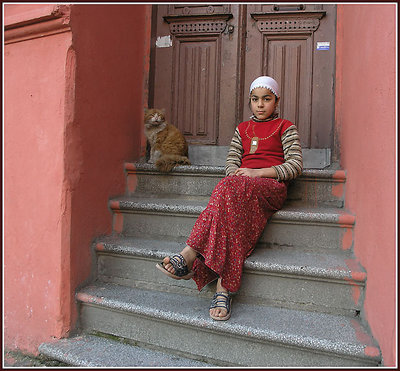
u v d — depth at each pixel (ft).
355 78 5.75
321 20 8.23
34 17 5.72
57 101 5.77
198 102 8.95
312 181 6.56
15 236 6.14
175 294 5.74
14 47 6.24
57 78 5.79
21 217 6.09
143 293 5.79
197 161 8.86
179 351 5.09
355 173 5.51
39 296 5.83
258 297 5.30
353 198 5.62
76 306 5.82
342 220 5.51
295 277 5.08
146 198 7.34
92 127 6.37
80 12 5.93
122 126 7.49
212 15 8.68
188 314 4.91
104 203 6.74
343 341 4.17
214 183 7.03
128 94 7.75
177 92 9.02
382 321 3.87
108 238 6.66
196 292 5.64
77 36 5.87
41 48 5.97
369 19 4.79
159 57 9.05
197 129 8.96
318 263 5.13
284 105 8.43
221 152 8.69
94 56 6.40
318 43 8.23
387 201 3.73
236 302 5.37
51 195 5.77
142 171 7.42
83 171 6.10
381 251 3.93
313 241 5.76
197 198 7.16
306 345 4.24
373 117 4.37
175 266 4.75
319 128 8.20
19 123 6.15
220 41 8.76
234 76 8.68
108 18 6.86
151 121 7.75
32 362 5.54
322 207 6.45
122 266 6.21
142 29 8.51
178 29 8.96
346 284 4.90
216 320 4.71
